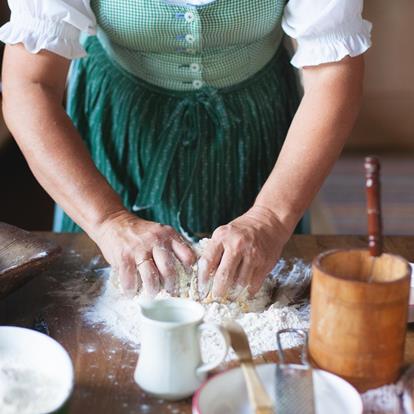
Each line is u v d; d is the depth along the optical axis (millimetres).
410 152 5078
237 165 1775
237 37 1600
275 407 1013
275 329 1281
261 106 1752
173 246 1363
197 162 1752
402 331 1092
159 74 1696
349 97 1511
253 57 1689
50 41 1488
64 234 1677
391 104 5086
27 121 1483
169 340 1066
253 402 970
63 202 1461
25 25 1493
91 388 1125
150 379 1084
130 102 1735
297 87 1860
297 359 1206
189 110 1726
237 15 1547
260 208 1432
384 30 4945
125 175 1805
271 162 1804
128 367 1182
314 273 1104
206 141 1744
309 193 1457
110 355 1214
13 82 1521
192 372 1082
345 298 1061
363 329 1066
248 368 1028
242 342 1069
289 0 1549
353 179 4586
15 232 1397
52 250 1351
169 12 1536
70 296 1407
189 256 1348
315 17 1485
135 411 1074
